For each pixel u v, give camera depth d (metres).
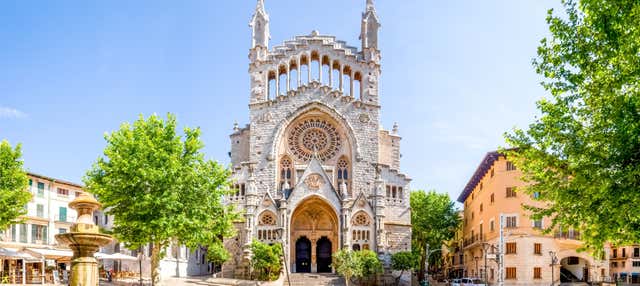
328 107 82.75
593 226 25.48
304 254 82.56
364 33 87.75
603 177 23.08
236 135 88.38
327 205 80.06
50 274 59.66
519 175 74.00
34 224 68.69
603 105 23.09
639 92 21.38
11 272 58.47
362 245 77.81
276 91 83.62
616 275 86.31
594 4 23.00
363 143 82.50
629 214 22.97
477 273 88.00
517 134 27.28
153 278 47.28
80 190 77.50
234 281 69.25
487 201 81.12
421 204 101.88
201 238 48.56
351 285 70.69
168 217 45.81
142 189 46.09
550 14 25.33
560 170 25.61
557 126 25.05
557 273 70.19
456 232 115.19
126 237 47.16
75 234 27.98
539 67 25.75
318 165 79.06
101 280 58.69
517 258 71.06
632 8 21.34
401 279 77.62
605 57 23.28
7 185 50.06
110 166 47.19
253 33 86.12
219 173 51.31
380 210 78.75
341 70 85.00
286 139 82.94
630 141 21.58
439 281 108.25
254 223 77.44
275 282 68.25
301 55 85.25
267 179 79.94
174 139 48.56
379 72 86.31
